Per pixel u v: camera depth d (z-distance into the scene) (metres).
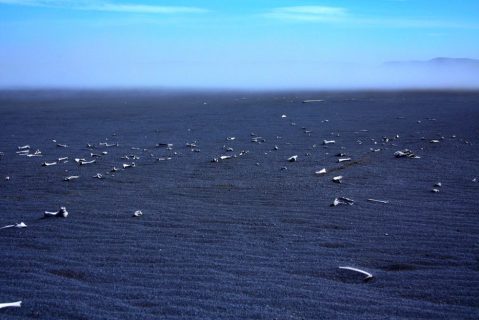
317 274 6.62
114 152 18.30
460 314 5.33
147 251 7.61
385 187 11.90
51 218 9.67
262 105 41.50
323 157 16.27
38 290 6.03
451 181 12.30
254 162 15.71
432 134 20.92
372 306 5.54
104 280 6.40
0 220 9.56
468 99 43.31
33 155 17.78
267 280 6.37
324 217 9.45
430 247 7.59
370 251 7.50
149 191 12.05
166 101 50.59
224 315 5.32
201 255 7.41
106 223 9.25
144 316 5.29
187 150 18.53
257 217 9.55
